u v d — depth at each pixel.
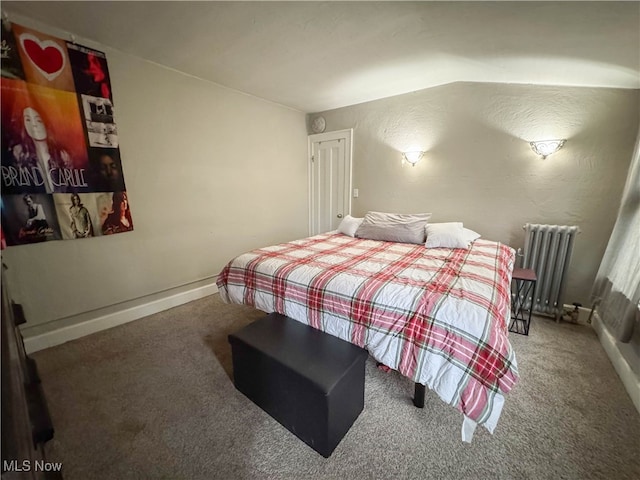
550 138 2.36
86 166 2.03
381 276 1.65
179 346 2.07
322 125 3.78
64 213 1.97
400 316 1.33
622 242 1.92
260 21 1.66
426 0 1.33
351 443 1.28
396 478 1.13
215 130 2.85
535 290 2.40
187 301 2.84
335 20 1.62
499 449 1.25
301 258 2.04
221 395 1.59
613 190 2.20
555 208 2.43
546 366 1.81
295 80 2.67
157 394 1.60
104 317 2.29
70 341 2.11
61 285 2.04
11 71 1.67
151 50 2.10
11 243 1.78
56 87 1.84
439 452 1.24
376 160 3.38
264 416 1.44
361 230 2.85
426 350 1.24
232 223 3.16
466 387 1.15
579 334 2.20
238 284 2.01
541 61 1.84
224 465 1.19
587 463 1.18
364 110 3.37
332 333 1.53
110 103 2.10
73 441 1.30
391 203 3.35
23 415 0.65
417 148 3.05
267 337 1.49
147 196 2.43
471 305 1.28
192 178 2.73
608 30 1.28
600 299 2.08
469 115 2.70
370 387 1.64
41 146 1.82
